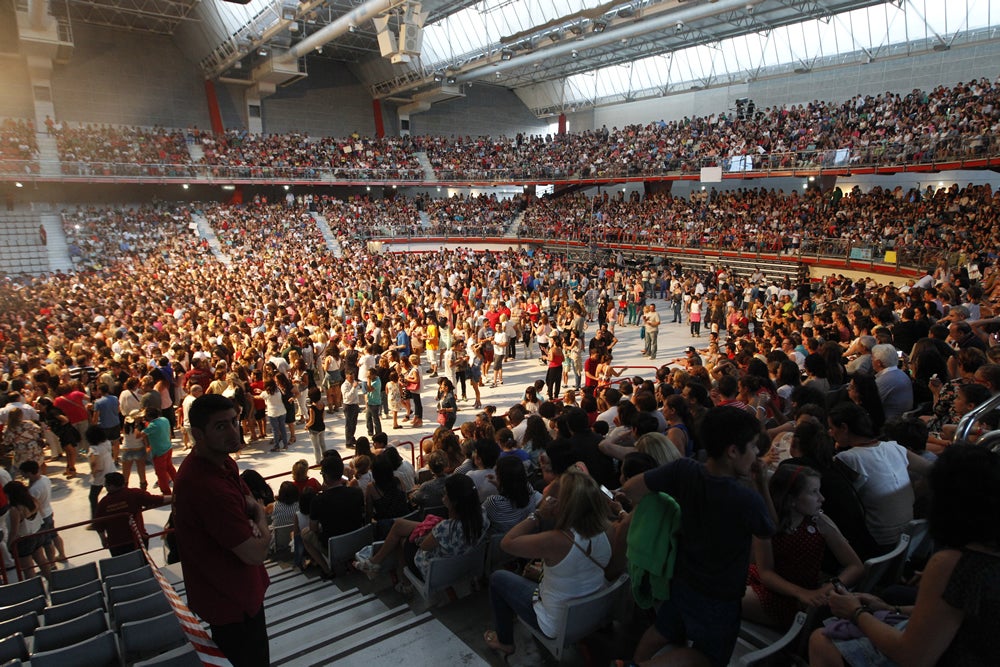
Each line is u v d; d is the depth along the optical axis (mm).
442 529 4020
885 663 2248
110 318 17453
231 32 33844
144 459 9375
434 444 6289
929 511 1914
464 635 3781
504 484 4211
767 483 3000
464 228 40188
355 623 4305
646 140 38812
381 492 5523
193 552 2523
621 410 5637
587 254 34625
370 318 16750
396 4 24719
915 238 21875
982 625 1739
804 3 28656
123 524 6672
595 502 3088
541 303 20938
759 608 3100
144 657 3961
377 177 40375
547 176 40344
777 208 29438
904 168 24000
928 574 1874
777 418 5684
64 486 9945
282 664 3578
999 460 1845
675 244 31078
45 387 10820
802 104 35250
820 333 10414
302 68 42688
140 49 38031
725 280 24016
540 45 33031
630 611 3488
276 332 14508
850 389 4727
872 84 32188
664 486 2541
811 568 2908
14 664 3492
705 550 2402
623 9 27391
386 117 48188
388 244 38062
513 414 7449
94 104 36688
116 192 35906
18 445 8883
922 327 8398
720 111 40094
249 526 2533
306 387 12242
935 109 25672
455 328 16656
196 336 14719
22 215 31516
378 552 4645
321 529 5477
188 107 39969
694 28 33406
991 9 26000
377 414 11352
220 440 2502
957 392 4582
